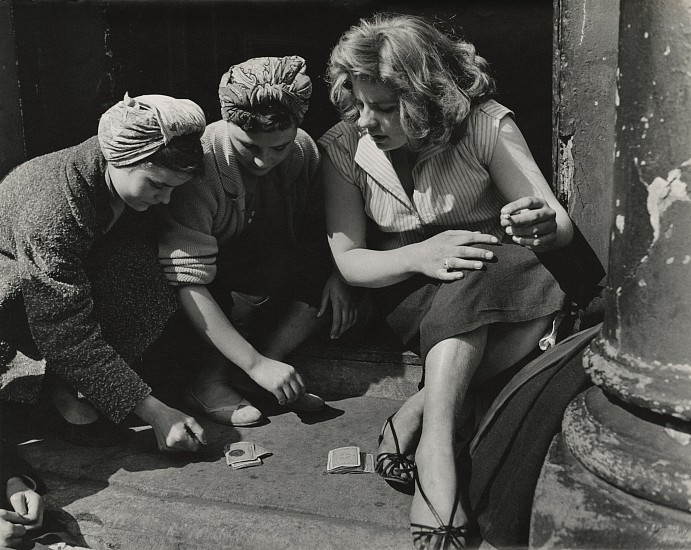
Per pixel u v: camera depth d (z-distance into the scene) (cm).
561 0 214
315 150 226
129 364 212
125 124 184
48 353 196
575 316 199
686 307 129
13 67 269
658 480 129
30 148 277
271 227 230
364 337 244
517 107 390
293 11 387
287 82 191
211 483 192
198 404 227
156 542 178
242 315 227
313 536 170
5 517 174
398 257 194
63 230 192
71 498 190
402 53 179
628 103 135
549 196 196
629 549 130
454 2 397
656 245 131
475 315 178
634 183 134
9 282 195
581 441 143
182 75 338
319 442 212
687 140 127
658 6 128
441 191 202
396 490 187
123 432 220
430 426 171
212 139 208
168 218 212
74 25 285
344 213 209
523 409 165
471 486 167
